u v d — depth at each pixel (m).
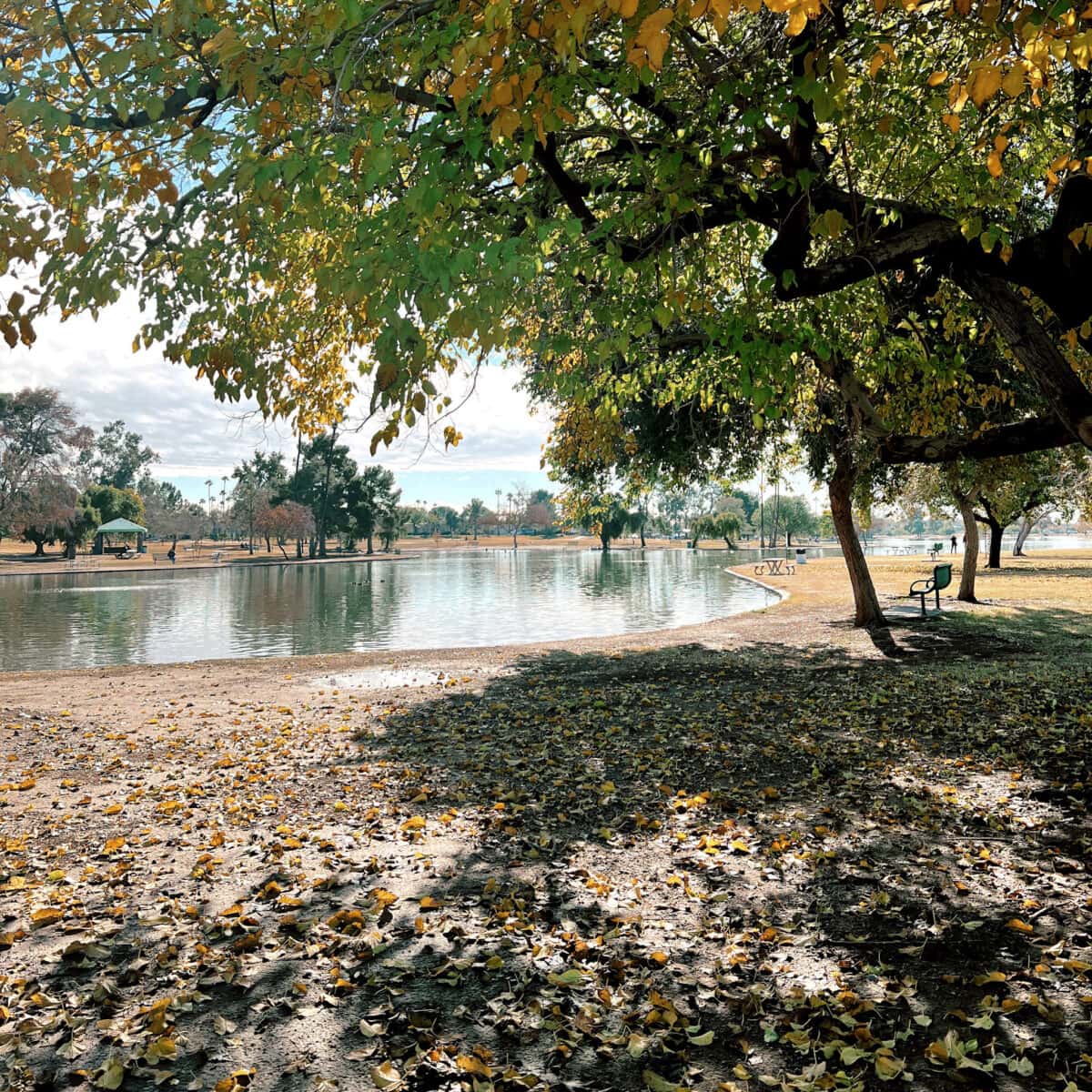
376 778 7.01
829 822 5.54
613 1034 3.10
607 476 17.11
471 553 106.75
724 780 6.71
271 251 4.72
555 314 6.84
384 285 3.21
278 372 5.37
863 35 4.38
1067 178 5.22
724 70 4.88
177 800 6.40
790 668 12.46
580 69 4.39
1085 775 6.24
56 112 3.61
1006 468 17.75
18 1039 3.06
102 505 91.00
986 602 21.28
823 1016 3.19
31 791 6.67
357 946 3.81
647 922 4.08
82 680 12.98
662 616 26.09
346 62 3.50
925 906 4.14
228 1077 2.84
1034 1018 3.10
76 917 4.18
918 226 5.55
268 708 10.36
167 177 4.04
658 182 4.82
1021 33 3.40
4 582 50.75
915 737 7.84
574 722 9.17
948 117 4.02
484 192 5.18
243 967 3.63
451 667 13.71
